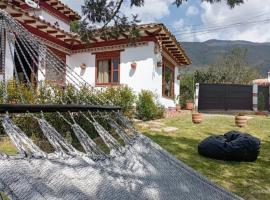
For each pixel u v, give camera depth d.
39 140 5.94
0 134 5.77
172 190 2.96
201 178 3.57
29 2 14.46
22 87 6.23
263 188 5.45
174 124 11.90
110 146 3.36
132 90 12.84
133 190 2.58
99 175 2.41
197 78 28.83
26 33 3.72
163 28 12.77
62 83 4.90
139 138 3.98
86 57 15.15
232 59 37.50
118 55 14.40
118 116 4.16
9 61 9.34
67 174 2.12
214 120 13.98
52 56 4.02
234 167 6.59
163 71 15.93
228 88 22.59
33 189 1.76
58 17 16.86
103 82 14.79
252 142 7.05
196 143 8.67
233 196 3.49
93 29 6.80
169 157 3.79
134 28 6.97
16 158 1.94
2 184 1.69
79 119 6.43
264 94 22.75
